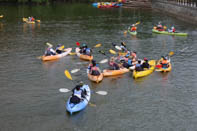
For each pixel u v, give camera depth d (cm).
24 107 1418
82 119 1318
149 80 1830
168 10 6100
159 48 2750
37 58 2294
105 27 4109
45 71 1970
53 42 2952
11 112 1364
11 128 1227
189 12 4738
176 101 1529
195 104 1498
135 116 1359
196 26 4247
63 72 1959
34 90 1631
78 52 2422
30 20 4409
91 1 8800
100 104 1470
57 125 1263
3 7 6612
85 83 1750
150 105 1477
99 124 1281
